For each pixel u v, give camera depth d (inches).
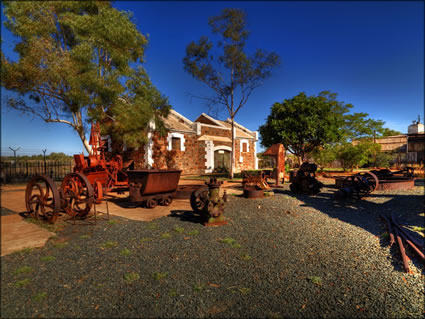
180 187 374.6
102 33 436.5
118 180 412.8
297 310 113.0
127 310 104.3
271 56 616.4
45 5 279.4
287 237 203.0
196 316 104.0
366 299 126.1
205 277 133.7
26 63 342.0
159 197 292.4
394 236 215.8
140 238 183.6
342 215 288.2
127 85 544.4
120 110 516.7
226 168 884.6
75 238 177.3
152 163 644.7
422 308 123.1
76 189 245.4
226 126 992.9
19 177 555.5
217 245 177.3
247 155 981.2
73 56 397.7
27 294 108.4
